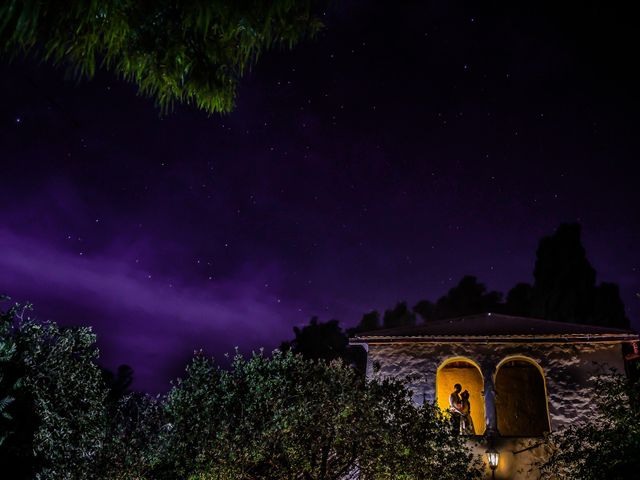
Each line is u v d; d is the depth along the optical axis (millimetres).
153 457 10461
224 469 9570
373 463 9312
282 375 10711
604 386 10281
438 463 9734
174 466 9922
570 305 24750
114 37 4625
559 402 12273
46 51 4125
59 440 9820
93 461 10328
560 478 10789
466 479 9398
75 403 10562
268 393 10281
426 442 9609
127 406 11492
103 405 11102
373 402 9766
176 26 4902
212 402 10445
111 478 10250
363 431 9555
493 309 28328
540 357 12812
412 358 13461
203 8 4336
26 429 8984
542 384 15398
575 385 12367
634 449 8750
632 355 13172
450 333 13383
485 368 13008
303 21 4828
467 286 29344
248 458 9758
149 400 11391
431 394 12945
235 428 10156
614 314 24125
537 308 25844
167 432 10680
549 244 26656
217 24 4871
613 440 9156
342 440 9664
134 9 4617
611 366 12398
